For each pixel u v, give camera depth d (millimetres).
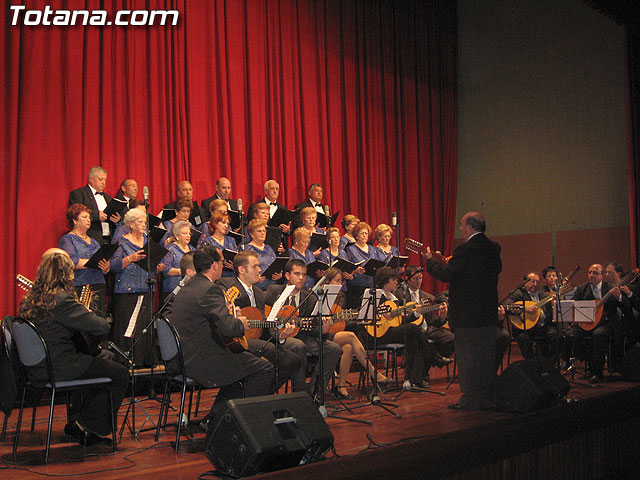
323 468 3051
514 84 10516
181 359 3689
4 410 3910
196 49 7578
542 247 10062
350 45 9422
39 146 6266
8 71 6117
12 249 6023
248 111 8086
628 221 9297
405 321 5602
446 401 5176
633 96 9156
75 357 3637
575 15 9883
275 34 8453
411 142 10195
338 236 7078
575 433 4523
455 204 10883
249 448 2887
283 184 8422
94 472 3189
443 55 10844
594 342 6473
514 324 7098
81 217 5703
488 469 3924
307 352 4977
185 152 7395
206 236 6336
